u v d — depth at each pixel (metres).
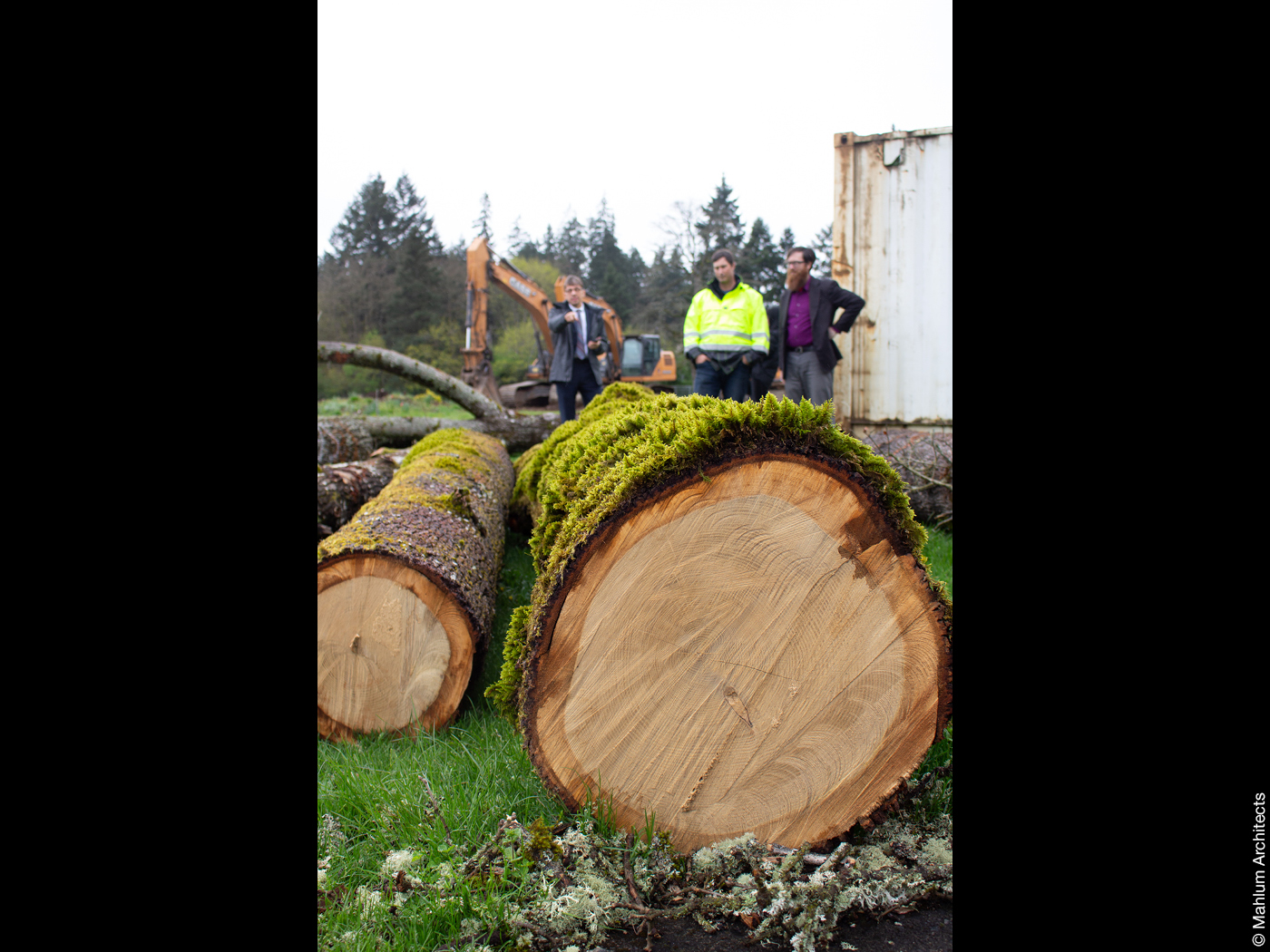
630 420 2.23
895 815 1.94
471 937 1.58
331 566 2.70
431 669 2.71
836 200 6.06
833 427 1.75
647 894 1.70
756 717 1.82
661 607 1.82
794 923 1.58
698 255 41.22
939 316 5.93
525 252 57.91
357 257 51.09
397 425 7.99
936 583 1.79
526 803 2.04
